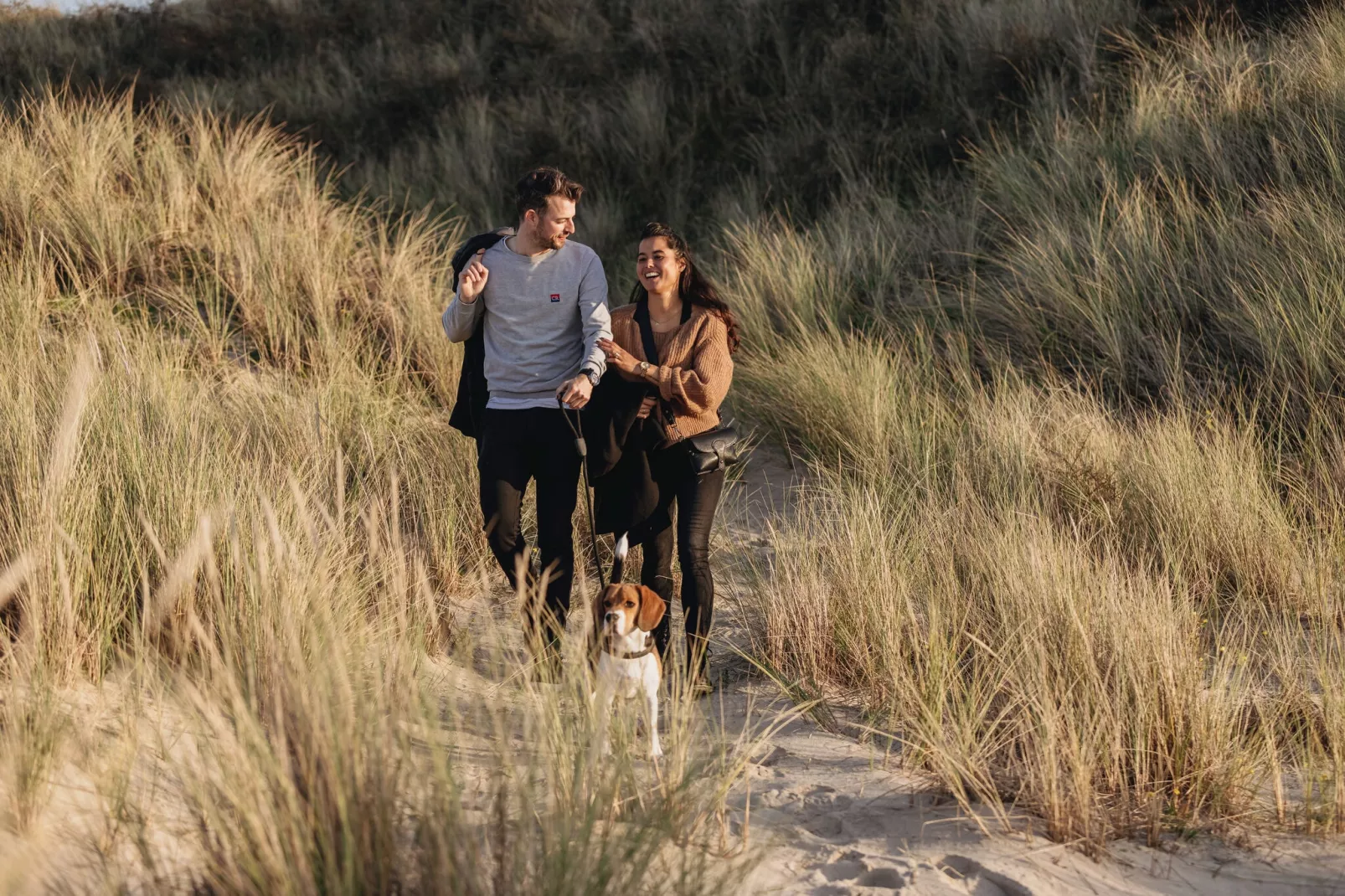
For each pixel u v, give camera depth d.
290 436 4.75
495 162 11.25
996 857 2.52
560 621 3.62
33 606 2.79
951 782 2.78
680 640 3.97
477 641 3.75
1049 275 6.64
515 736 2.90
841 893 2.32
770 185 10.04
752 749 2.86
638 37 12.39
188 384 5.08
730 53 11.82
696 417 3.61
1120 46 9.38
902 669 3.45
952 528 4.48
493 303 3.61
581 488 4.76
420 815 2.03
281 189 7.94
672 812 2.43
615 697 2.96
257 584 3.06
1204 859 2.61
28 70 12.77
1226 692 3.29
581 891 1.94
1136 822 2.72
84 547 3.17
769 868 2.41
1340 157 6.65
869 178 9.59
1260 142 7.21
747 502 5.60
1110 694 3.15
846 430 5.91
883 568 3.89
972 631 3.68
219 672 2.30
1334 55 7.56
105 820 2.15
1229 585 4.30
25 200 6.59
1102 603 3.51
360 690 2.35
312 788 1.94
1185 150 7.38
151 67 13.45
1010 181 7.98
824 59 11.37
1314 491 4.76
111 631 3.06
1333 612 3.99
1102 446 5.14
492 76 12.82
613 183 10.94
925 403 6.00
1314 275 5.72
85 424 3.69
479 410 3.74
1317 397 5.30
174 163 7.37
